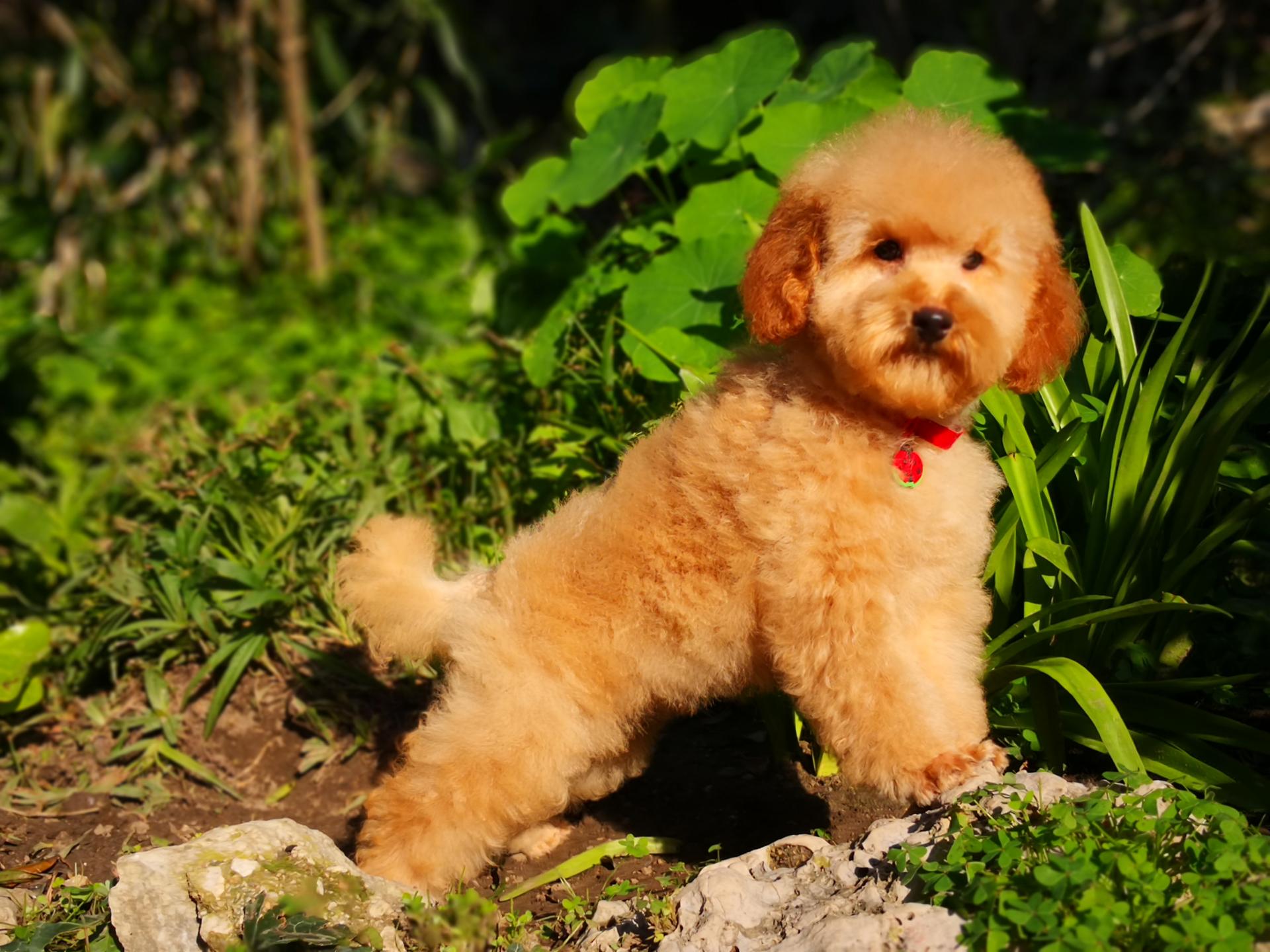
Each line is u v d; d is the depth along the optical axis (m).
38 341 2.15
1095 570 1.26
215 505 1.55
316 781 1.43
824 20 3.77
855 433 1.13
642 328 1.48
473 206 3.07
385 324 2.56
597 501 1.22
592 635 1.18
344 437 1.71
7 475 1.89
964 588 1.17
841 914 1.07
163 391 2.30
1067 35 2.62
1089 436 1.30
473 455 1.61
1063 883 1.01
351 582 1.25
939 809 1.12
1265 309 1.45
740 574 1.15
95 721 1.49
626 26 4.54
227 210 2.87
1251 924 1.00
